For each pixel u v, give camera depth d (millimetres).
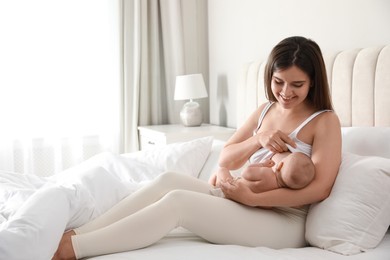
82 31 4035
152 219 1576
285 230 1746
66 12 3969
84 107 4098
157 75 4305
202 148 2824
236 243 1685
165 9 4250
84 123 4117
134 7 4145
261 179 1770
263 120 2084
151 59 4293
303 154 1743
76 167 2688
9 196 1820
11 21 3789
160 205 1605
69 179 1932
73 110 4047
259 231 1699
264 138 1905
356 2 2500
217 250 1550
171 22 4250
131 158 2770
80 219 1672
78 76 4047
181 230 1806
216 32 4121
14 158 3902
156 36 4262
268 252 1569
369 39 2428
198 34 4402
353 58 2348
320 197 1711
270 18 3309
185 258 1476
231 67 3908
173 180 1858
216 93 4188
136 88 4184
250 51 3605
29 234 1357
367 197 1631
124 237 1544
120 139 4242
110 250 1536
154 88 4305
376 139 1923
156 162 2760
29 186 2123
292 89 1809
